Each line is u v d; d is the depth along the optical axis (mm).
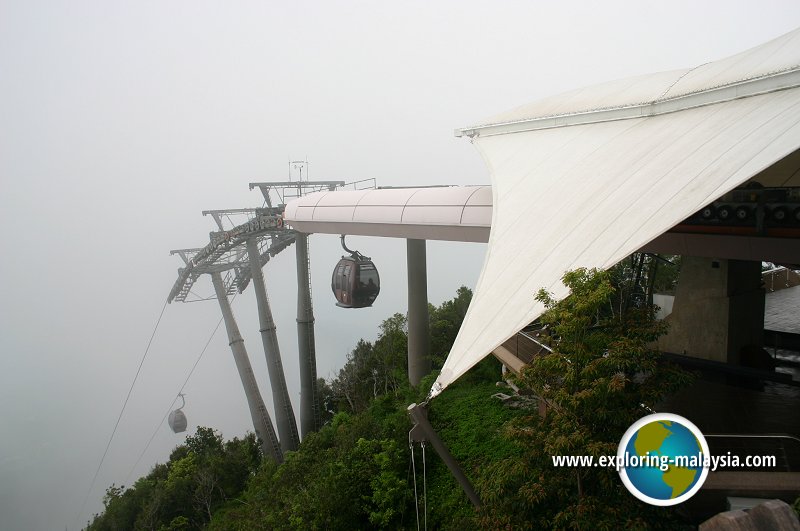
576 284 11000
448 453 13398
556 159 20406
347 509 20719
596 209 15023
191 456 39906
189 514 34125
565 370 10562
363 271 46125
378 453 23625
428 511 20516
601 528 9484
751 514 4055
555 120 23688
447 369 13289
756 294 21031
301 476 26531
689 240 18688
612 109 20656
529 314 12633
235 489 36469
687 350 21906
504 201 19719
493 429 23969
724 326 20547
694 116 17000
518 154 23250
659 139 16844
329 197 40062
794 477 12109
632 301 22609
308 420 47812
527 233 16688
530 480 10891
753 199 17391
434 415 26641
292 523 20312
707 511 12688
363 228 35625
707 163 13344
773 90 15055
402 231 32469
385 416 32688
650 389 10523
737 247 17469
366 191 37625
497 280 15508
